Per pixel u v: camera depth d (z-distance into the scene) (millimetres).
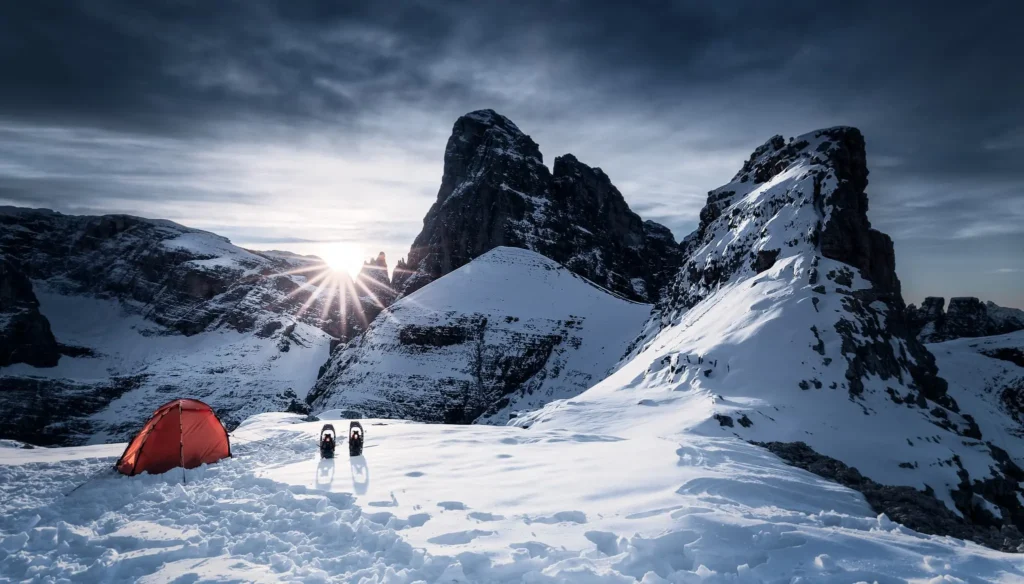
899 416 47656
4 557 9750
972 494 39812
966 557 7844
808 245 70562
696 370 52188
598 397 51625
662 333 95625
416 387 144875
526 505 11508
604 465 15156
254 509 12047
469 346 155125
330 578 8094
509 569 7848
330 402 146000
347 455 19062
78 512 12680
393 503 11836
